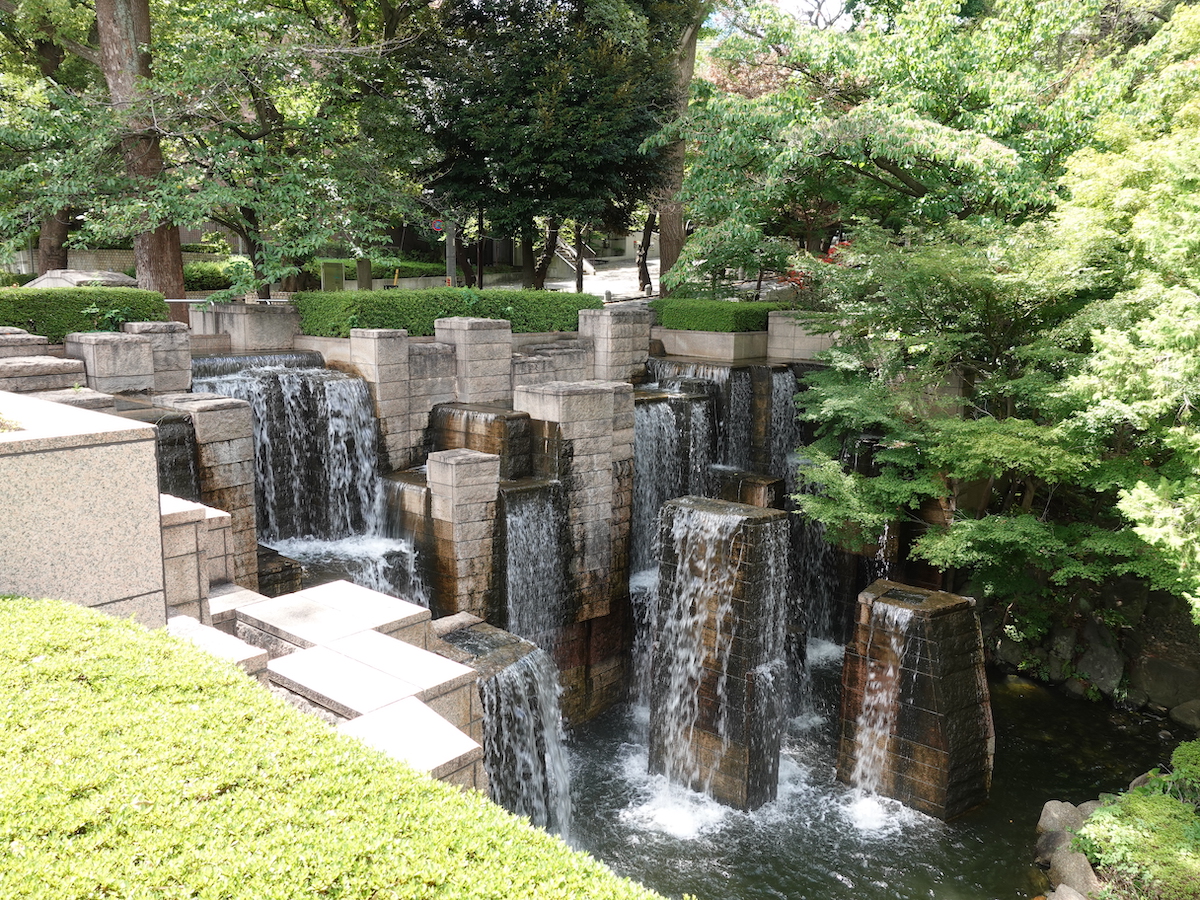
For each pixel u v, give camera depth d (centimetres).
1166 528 1105
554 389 1811
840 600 2239
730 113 2383
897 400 1862
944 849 1416
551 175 2942
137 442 753
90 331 1758
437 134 3053
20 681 516
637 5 3002
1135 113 1925
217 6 2217
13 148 2170
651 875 1338
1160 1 2916
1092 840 1255
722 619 1526
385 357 1878
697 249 2681
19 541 684
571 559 1870
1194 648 1878
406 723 724
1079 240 1552
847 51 2344
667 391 2420
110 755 450
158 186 2106
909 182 2470
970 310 1867
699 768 1569
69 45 2370
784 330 2762
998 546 1786
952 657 1500
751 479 2250
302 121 2530
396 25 2891
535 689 1292
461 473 1630
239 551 1450
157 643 597
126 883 366
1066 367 1642
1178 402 1305
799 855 1393
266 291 3095
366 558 1638
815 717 1905
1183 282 1320
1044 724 1850
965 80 2269
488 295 2431
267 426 1717
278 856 392
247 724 509
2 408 831
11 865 366
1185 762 1288
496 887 393
